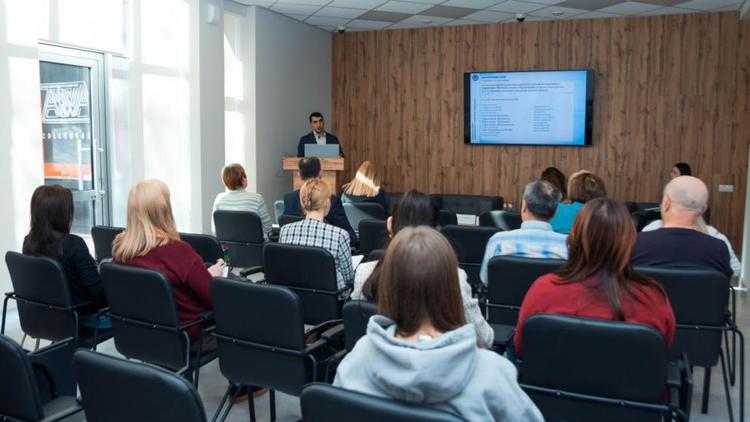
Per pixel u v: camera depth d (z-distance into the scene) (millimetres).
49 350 2084
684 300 2400
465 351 1066
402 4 6883
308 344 2404
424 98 8273
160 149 6254
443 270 1167
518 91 7688
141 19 5922
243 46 7203
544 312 1885
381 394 1174
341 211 4309
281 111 7734
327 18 7742
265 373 2328
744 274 5355
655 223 3117
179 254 2559
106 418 1459
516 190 7922
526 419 1137
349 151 8750
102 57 5637
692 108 7125
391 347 1085
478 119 7938
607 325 1695
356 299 2221
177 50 6398
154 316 2455
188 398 1319
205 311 2613
